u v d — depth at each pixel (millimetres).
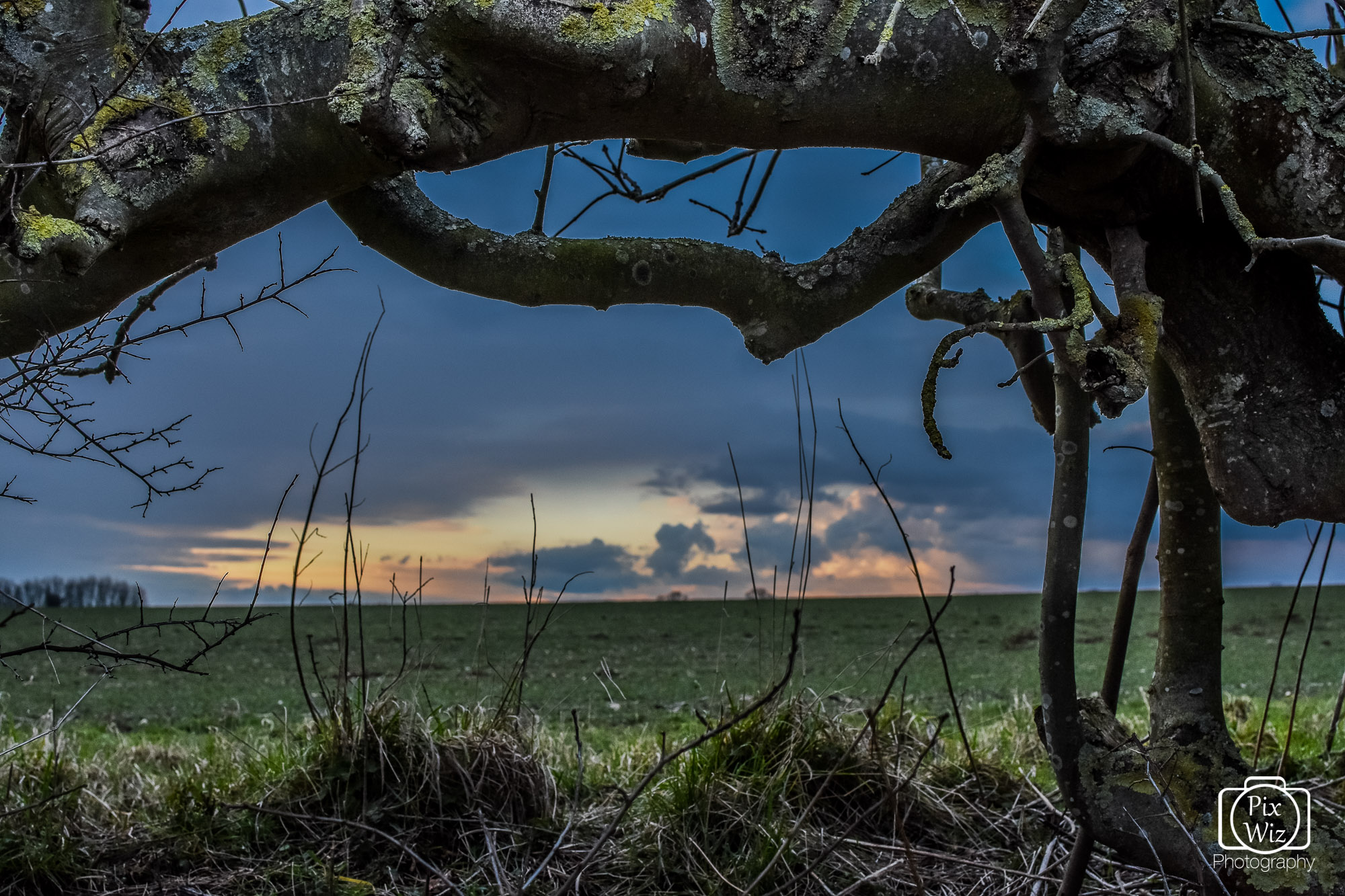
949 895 2789
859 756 3348
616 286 2631
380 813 3096
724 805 3039
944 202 1910
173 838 3049
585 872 2889
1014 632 15633
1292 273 2227
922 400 1798
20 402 1979
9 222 1896
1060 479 2145
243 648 12211
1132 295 2002
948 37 1988
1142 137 1906
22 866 2791
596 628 17359
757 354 2791
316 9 1939
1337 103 2070
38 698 7789
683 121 2061
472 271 2600
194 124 1908
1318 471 2139
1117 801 2184
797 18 1978
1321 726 4492
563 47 1875
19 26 1943
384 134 1822
